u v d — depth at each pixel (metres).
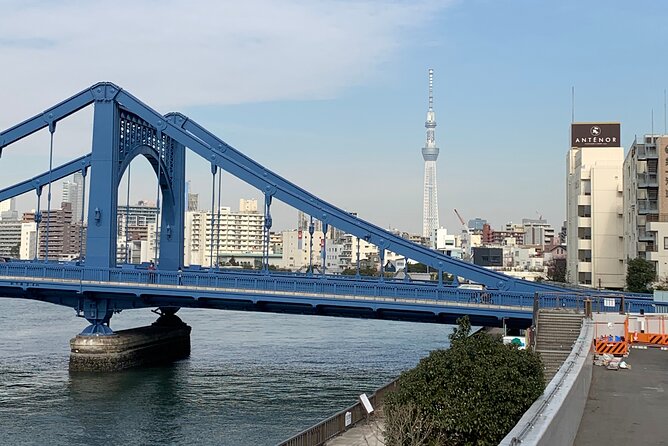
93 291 66.75
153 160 78.88
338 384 60.56
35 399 54.34
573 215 129.38
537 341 43.81
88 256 68.62
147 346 72.19
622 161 123.62
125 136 72.31
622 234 118.75
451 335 27.86
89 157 74.06
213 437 43.84
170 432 45.06
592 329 36.84
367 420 35.41
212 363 72.06
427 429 24.06
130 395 55.94
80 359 66.56
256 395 56.03
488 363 25.39
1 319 110.50
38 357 73.56
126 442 42.81
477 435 24.27
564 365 23.02
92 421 47.78
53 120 71.81
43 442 42.84
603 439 19.33
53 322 106.38
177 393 56.72
